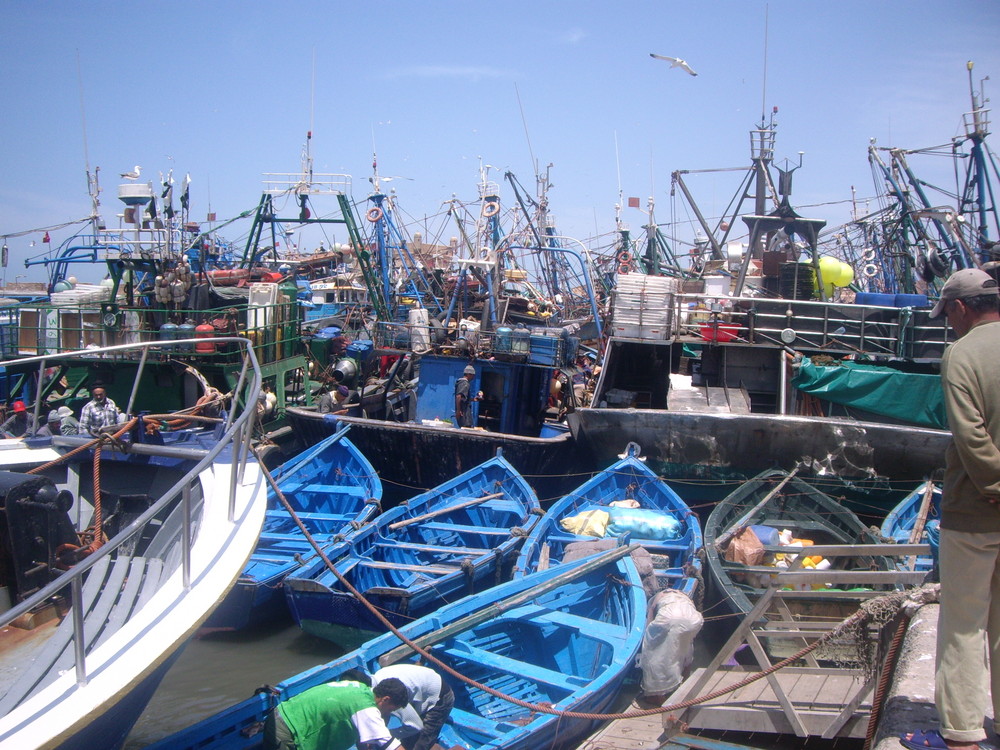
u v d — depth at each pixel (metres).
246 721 5.84
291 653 9.18
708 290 15.01
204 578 4.93
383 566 9.62
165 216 16.77
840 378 12.30
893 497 11.62
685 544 9.99
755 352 14.02
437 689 5.75
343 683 5.41
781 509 11.02
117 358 14.25
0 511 5.60
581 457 14.09
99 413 10.59
